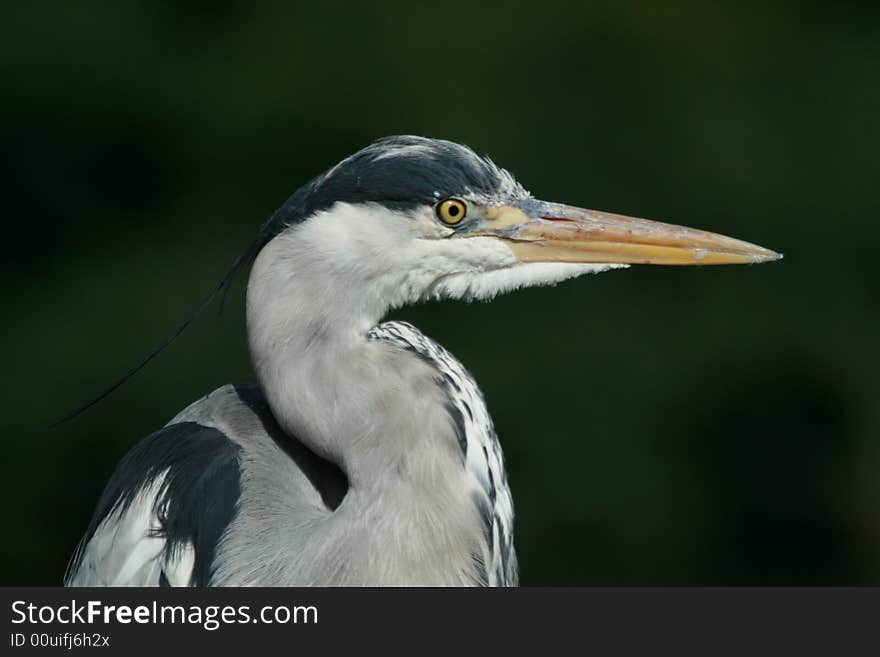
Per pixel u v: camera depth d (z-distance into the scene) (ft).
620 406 36.45
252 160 42.47
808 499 37.14
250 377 36.29
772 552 36.70
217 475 15.23
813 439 37.73
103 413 35.76
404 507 14.14
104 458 35.32
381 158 15.46
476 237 16.15
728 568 36.40
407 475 14.21
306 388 14.73
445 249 15.84
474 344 37.47
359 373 14.65
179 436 16.19
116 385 16.20
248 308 15.26
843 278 39.83
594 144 42.01
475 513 14.44
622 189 41.52
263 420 16.16
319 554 14.10
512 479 35.29
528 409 36.01
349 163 15.46
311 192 15.35
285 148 42.42
